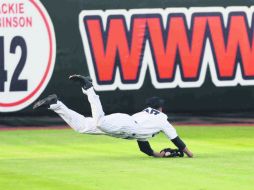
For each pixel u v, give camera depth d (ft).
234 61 156.76
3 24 150.00
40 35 151.64
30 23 151.23
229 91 156.97
